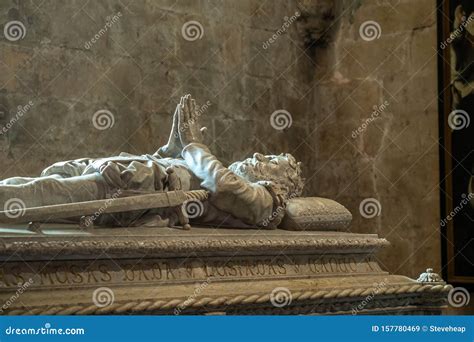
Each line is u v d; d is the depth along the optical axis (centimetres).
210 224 544
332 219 584
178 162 550
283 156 602
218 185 531
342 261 568
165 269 482
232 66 901
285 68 945
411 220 894
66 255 448
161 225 508
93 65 797
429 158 888
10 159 744
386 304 568
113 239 465
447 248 857
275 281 520
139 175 501
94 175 500
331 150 949
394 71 916
